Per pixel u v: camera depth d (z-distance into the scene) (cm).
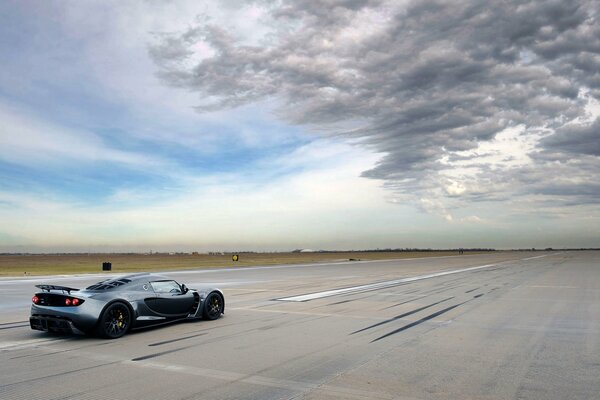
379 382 611
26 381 613
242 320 1166
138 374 651
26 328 1042
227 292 1970
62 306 883
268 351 802
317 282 2597
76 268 5306
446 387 590
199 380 620
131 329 998
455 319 1179
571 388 588
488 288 2117
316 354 779
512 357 759
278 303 1547
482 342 884
